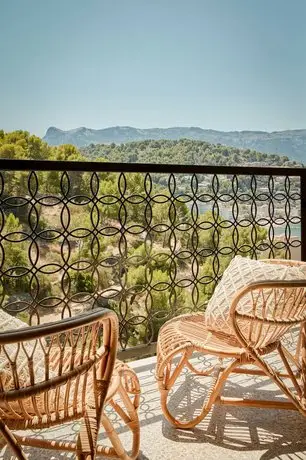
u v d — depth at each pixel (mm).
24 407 1241
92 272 2705
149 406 2166
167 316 3074
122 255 2826
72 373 1178
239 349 1834
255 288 1690
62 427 1974
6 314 1436
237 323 1804
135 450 1645
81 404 1292
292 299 1849
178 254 3076
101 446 1548
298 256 3539
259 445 1820
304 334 2004
